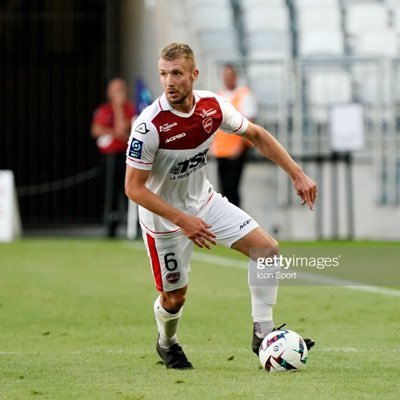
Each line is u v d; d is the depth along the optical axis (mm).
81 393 22875
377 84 75062
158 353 26531
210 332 32594
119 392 22891
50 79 79812
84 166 88688
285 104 74562
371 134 74688
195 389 23141
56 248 62969
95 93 86688
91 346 29938
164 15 80000
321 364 26484
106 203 70250
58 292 42625
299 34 81875
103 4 84188
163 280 25531
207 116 24719
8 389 23453
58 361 27281
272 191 73500
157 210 24203
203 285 45094
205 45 80438
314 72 75750
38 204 83062
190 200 25562
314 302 39812
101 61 85250
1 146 91188
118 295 41750
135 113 68812
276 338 25391
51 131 80250
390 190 74312
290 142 74562
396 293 42562
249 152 73312
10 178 71125
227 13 81500
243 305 38938
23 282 45969
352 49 81438
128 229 70750
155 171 25031
